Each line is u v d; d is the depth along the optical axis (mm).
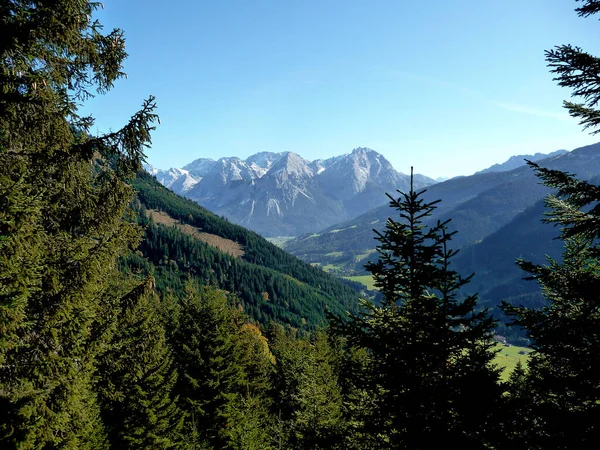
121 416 23719
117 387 19188
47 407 7836
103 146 8359
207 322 30375
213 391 29406
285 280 195250
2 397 7176
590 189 6949
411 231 9188
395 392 8602
